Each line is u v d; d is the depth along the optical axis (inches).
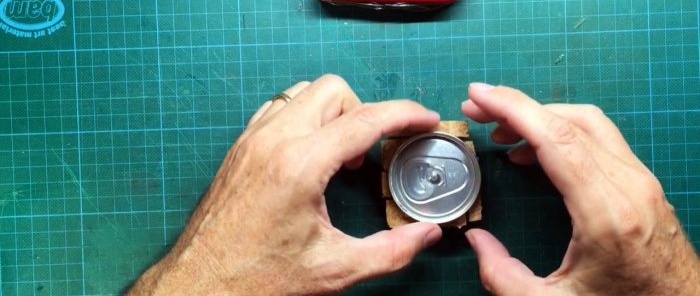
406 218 15.8
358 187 16.8
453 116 16.8
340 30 16.9
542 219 16.7
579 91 16.8
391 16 16.9
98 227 17.2
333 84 14.4
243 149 14.1
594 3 16.8
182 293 13.9
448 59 16.8
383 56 16.9
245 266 13.6
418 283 16.8
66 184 17.2
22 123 17.2
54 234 17.3
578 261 13.0
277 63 17.0
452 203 15.5
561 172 12.6
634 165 13.7
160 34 17.1
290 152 13.3
